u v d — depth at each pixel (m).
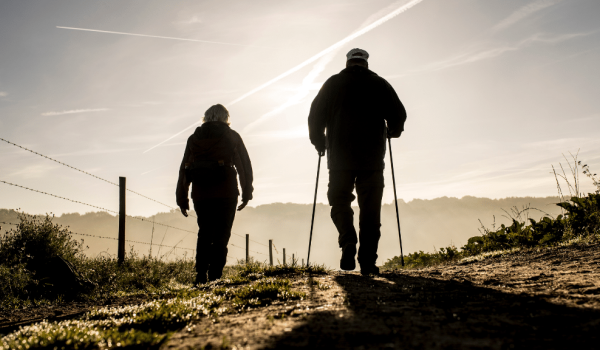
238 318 2.05
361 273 4.13
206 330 1.79
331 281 3.47
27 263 5.36
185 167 5.01
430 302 2.16
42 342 1.51
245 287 3.30
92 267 6.59
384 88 4.12
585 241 5.01
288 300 2.55
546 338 1.36
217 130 4.97
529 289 2.40
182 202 5.20
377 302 2.23
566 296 2.06
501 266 3.97
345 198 4.04
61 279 5.23
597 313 1.65
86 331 1.70
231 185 4.98
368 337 1.45
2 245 5.62
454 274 3.66
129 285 6.34
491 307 1.93
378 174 4.06
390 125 4.26
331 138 4.07
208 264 4.92
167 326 1.98
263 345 1.42
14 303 4.30
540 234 6.42
